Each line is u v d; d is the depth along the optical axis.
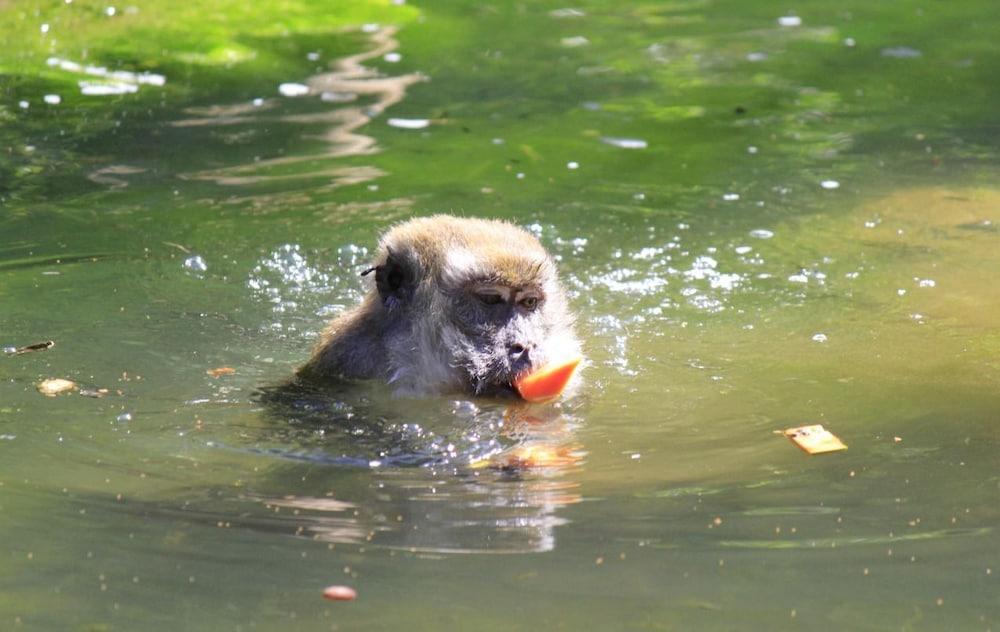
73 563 8.98
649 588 8.56
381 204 17.39
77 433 11.51
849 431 11.68
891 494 10.19
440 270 13.50
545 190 18.09
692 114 21.27
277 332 14.28
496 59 23.88
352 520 9.80
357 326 13.79
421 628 8.02
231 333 14.20
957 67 23.58
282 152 19.22
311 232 16.61
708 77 23.08
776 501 10.09
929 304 14.95
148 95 21.30
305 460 11.09
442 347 13.25
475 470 10.90
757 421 11.99
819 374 13.15
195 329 14.24
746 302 15.06
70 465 10.81
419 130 20.31
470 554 9.15
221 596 8.47
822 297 15.20
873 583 8.62
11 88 21.12
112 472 10.70
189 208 17.25
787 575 8.76
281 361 13.59
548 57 24.08
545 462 11.06
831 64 23.80
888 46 24.80
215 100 21.27
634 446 11.43
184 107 20.89
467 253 13.44
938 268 15.94
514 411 12.45
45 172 18.20
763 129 20.70
